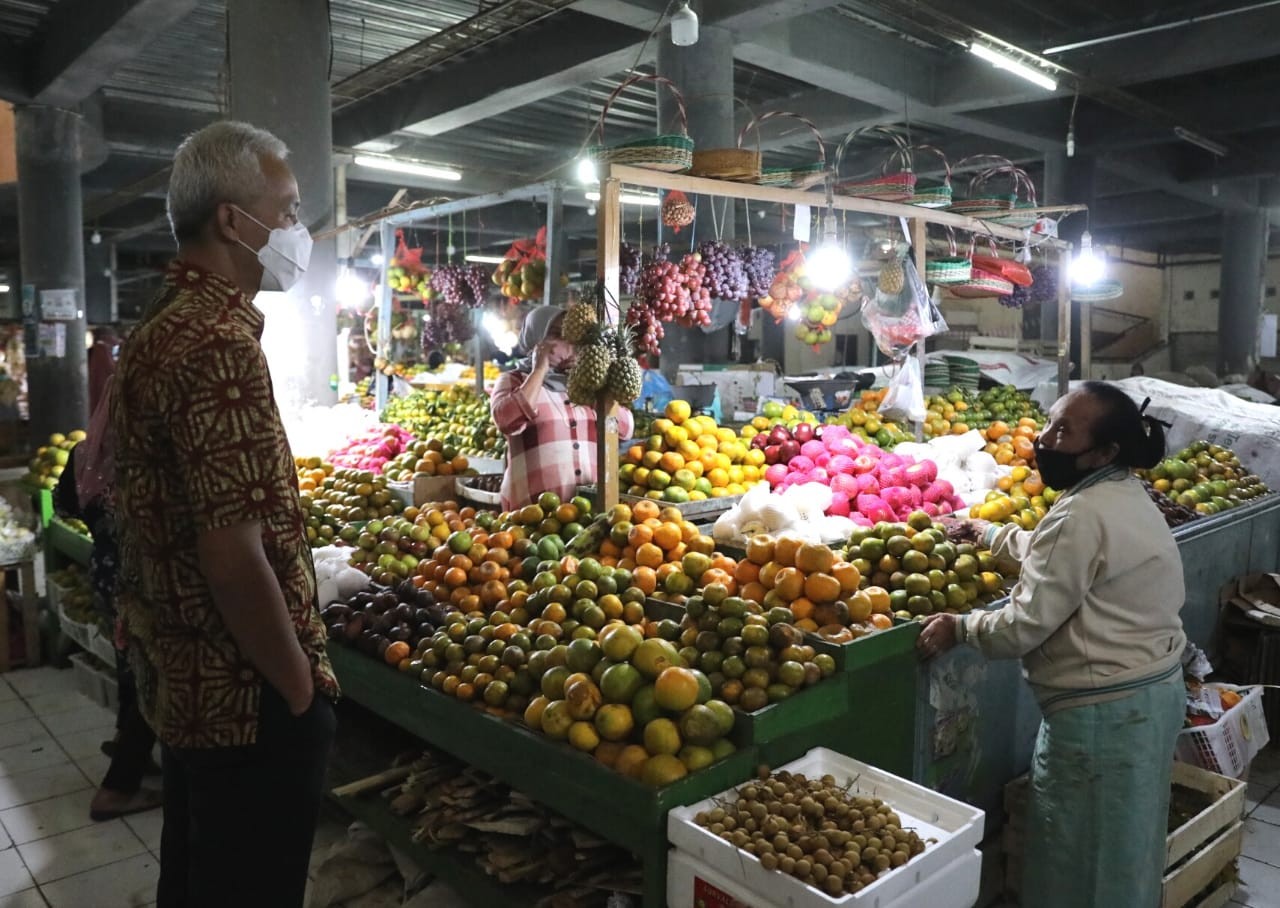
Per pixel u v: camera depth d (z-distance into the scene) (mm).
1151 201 16625
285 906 1664
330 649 2900
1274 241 20516
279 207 1657
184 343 1442
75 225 9180
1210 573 4082
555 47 8383
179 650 1530
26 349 9203
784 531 3006
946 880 1784
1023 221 5027
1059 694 2158
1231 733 3139
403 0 7223
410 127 10211
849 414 4688
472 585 2908
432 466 4355
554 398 3738
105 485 3004
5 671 4816
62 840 3150
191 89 9906
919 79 9414
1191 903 2695
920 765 2547
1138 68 8547
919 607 2611
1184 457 5074
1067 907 2146
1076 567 2082
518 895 2258
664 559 2850
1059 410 2215
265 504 1458
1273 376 12836
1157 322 22875
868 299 4469
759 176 3600
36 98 8672
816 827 1848
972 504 3812
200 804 1604
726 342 8188
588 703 2090
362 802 2725
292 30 5434
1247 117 10250
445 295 5844
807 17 8164
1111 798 2086
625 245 4789
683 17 5113
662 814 1886
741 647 2199
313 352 6316
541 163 13336
